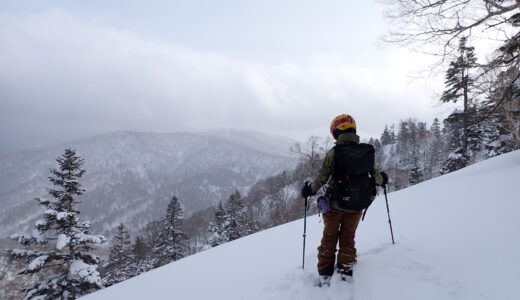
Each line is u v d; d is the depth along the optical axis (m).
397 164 77.19
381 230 4.64
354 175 2.88
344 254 3.08
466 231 3.79
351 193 2.86
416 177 47.78
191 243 80.38
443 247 3.45
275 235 6.62
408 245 3.65
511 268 2.74
